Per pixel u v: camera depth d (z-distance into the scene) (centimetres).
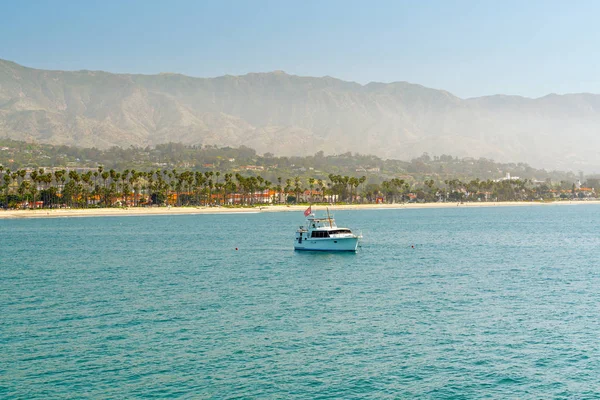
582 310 8206
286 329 7256
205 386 5456
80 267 12988
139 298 9200
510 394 5294
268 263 13375
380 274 11612
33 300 9062
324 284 10456
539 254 15250
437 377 5666
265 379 5619
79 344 6638
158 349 6462
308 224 15638
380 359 6141
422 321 7619
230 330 7212
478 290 9775
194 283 10638
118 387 5434
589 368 5862
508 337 6869
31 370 5841
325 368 5900
